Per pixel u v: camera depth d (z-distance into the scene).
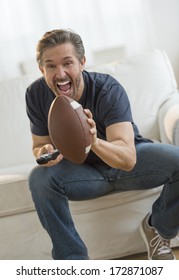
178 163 1.65
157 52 2.37
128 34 4.04
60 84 1.59
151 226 1.77
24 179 1.84
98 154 1.52
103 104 1.64
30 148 2.27
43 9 3.94
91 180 1.67
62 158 1.62
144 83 2.27
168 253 1.74
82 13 3.98
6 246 1.87
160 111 2.21
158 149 1.69
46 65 1.58
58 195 1.60
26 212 1.87
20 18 3.94
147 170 1.68
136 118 2.23
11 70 3.99
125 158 1.55
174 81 2.36
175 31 4.08
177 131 1.92
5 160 2.26
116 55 3.81
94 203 1.79
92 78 1.69
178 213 1.69
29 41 3.97
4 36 3.94
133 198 1.81
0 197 1.84
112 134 1.60
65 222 1.60
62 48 1.56
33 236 1.87
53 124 1.42
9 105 2.31
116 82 1.72
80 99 1.67
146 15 4.04
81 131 1.41
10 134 2.27
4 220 1.86
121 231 1.84
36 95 1.75
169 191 1.69
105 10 3.99
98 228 1.84
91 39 4.01
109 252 1.86
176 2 4.05
